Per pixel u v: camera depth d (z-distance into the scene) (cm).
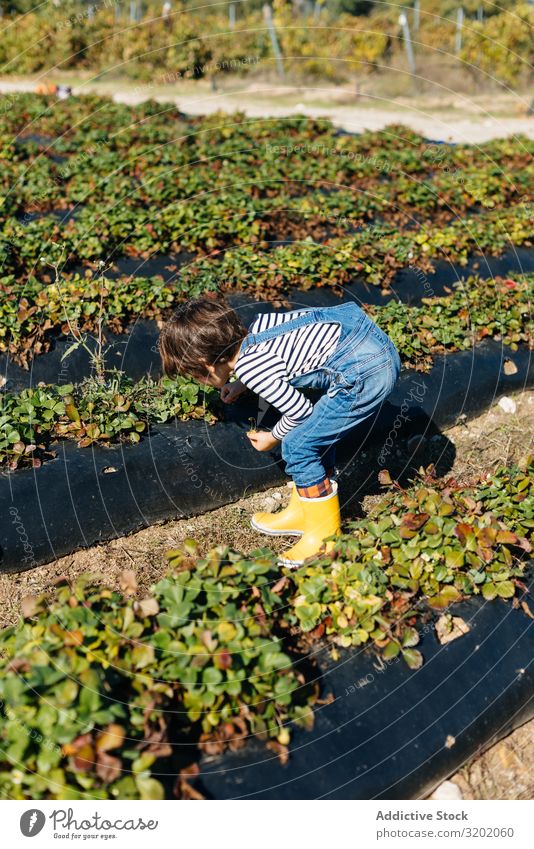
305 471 400
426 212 920
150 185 853
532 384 626
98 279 588
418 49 2222
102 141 1146
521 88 2161
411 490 445
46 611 308
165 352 396
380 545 365
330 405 383
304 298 641
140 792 253
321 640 334
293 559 411
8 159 1010
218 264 657
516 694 338
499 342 627
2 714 269
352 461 517
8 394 483
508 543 366
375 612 333
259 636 300
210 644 284
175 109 1485
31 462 439
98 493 443
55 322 555
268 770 284
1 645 304
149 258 682
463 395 578
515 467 452
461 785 319
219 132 1262
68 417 466
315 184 951
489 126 1712
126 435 470
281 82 2091
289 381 388
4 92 1786
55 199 832
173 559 338
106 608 308
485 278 735
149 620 302
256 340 382
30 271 638
